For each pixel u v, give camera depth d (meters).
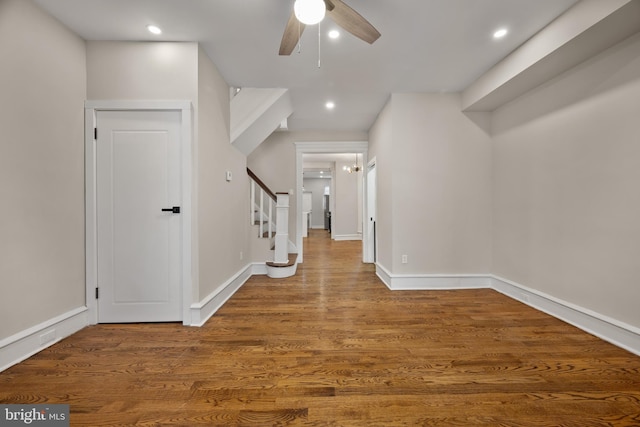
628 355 1.90
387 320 2.53
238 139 3.41
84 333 2.24
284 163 5.18
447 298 3.16
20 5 1.81
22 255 1.83
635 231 1.95
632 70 1.97
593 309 2.25
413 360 1.84
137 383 1.59
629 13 1.73
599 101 2.19
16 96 1.79
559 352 1.94
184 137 2.40
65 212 2.17
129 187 2.42
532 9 2.04
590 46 2.10
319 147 5.15
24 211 1.84
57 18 2.08
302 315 2.65
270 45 2.48
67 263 2.19
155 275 2.45
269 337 2.18
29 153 1.88
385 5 1.98
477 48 2.54
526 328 2.34
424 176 3.52
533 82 2.71
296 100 3.71
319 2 1.43
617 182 2.06
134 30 2.24
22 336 1.82
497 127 3.41
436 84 3.28
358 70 2.93
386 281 3.76
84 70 2.36
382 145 4.00
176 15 2.07
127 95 2.39
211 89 2.74
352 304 2.97
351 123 4.71
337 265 5.09
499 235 3.41
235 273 3.55
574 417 1.33
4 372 1.68
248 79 3.12
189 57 2.42
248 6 1.98
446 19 2.14
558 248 2.58
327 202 13.43
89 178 2.37
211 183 2.75
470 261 3.55
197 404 1.42
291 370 1.73
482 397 1.48
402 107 3.50
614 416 1.33
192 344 2.06
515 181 3.13
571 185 2.44
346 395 1.49
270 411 1.37
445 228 3.54
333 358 1.87
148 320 2.45
